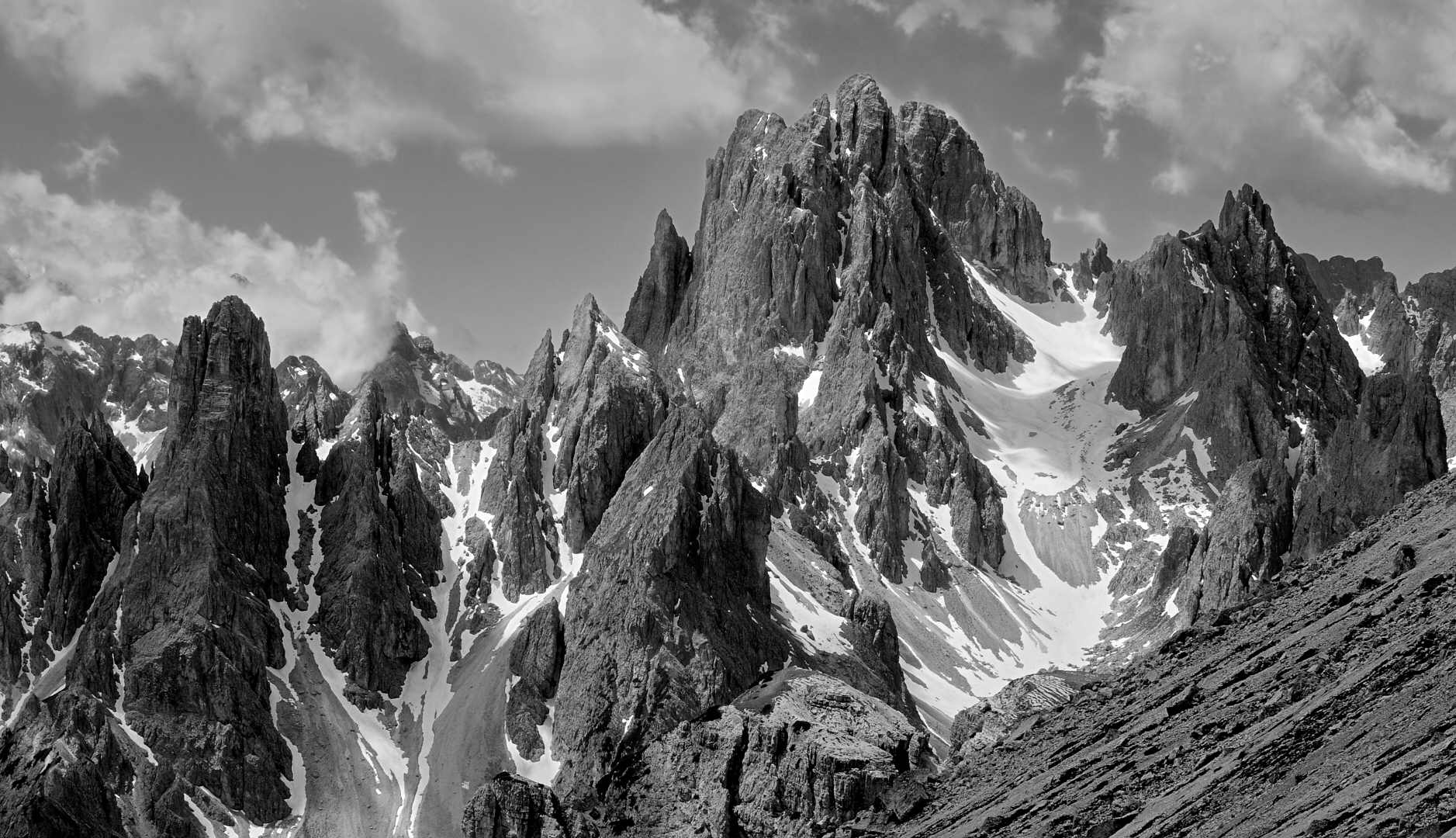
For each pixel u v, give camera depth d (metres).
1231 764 151.00
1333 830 129.38
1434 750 131.50
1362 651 159.12
